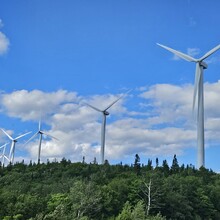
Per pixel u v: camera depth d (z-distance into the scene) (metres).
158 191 113.56
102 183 138.88
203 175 166.88
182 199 119.50
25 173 168.62
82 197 92.88
